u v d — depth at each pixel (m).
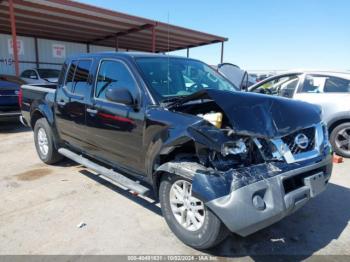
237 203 2.34
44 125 5.10
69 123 4.44
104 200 3.87
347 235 3.09
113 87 3.61
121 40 18.64
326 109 5.89
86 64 4.21
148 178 3.22
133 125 3.24
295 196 2.54
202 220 2.71
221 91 2.82
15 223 3.29
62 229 3.17
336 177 4.74
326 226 3.26
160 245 2.90
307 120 2.87
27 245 2.89
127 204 3.75
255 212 2.37
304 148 2.81
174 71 3.70
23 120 5.97
